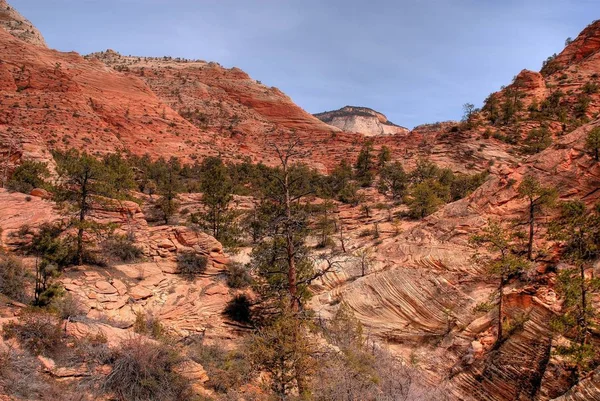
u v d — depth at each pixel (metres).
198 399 14.06
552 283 23.31
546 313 22.20
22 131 51.44
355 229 42.94
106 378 13.14
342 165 85.88
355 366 18.39
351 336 24.20
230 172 77.69
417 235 32.84
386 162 79.25
